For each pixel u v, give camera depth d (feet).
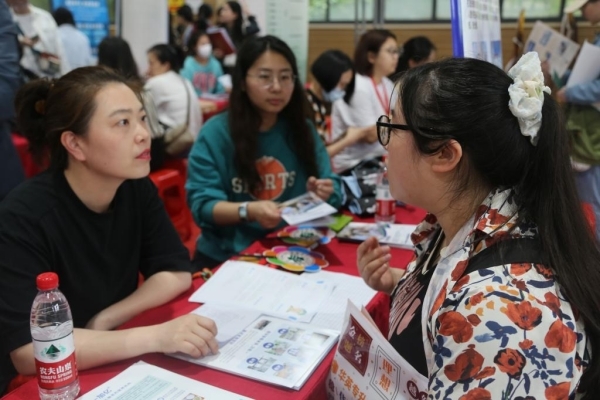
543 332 2.22
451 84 2.63
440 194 2.82
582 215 2.61
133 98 4.05
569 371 2.20
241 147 6.43
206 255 6.65
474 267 2.52
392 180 2.97
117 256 4.52
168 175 10.85
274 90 6.14
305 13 8.65
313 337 3.84
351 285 4.78
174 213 11.20
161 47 12.80
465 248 2.59
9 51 6.23
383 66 9.71
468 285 2.39
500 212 2.60
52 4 15.66
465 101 2.59
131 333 3.67
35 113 4.16
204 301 4.50
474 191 2.75
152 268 4.83
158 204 4.95
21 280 3.77
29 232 3.89
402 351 3.00
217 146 6.55
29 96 4.09
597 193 8.00
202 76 18.22
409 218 6.66
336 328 4.00
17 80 6.33
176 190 11.18
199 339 3.59
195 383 3.32
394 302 3.51
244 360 3.56
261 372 3.42
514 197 2.65
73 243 4.15
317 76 10.28
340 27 24.23
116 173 4.00
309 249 5.67
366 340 3.13
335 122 9.74
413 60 10.82
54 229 4.02
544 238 2.51
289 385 3.28
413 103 2.71
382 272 4.24
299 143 6.77
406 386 2.86
